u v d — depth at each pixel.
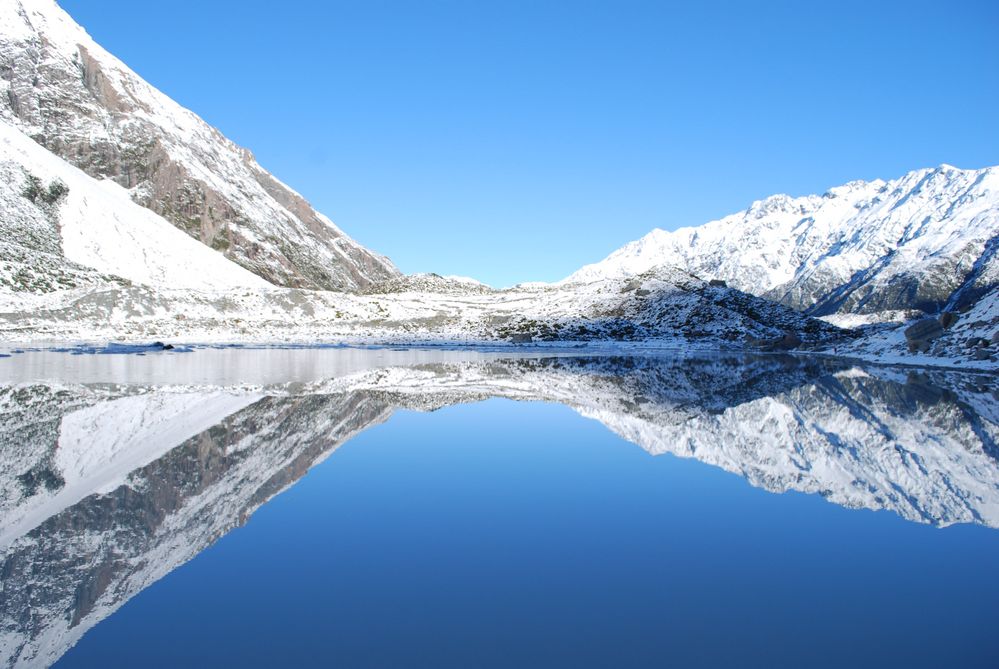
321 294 120.44
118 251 124.25
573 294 123.38
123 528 10.14
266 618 7.02
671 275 118.12
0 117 173.88
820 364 51.88
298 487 12.82
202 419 20.72
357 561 8.81
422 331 104.00
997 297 49.25
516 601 7.53
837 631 6.82
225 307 104.31
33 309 83.56
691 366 49.72
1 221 110.50
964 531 10.48
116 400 25.00
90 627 6.78
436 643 6.48
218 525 10.38
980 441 18.52
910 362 49.12
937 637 6.71
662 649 6.39
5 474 13.46
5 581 8.05
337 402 25.69
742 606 7.45
